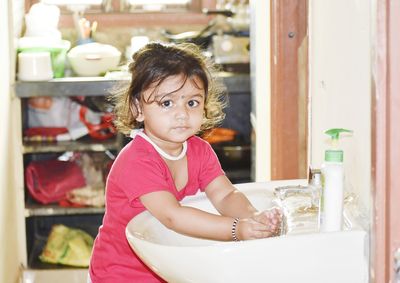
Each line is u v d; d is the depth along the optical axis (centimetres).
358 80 153
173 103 165
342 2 165
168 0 416
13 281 333
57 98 383
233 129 416
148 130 171
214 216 157
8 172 323
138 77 166
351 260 135
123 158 168
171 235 165
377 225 133
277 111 247
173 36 396
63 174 368
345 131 145
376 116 131
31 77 346
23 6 388
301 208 158
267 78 267
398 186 131
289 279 133
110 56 366
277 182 185
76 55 364
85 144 359
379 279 134
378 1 128
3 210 305
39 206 359
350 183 165
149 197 163
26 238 363
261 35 282
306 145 246
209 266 130
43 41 357
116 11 411
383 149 131
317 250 133
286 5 241
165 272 136
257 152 299
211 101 180
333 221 143
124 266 175
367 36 144
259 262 130
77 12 393
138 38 382
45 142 364
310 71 203
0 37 305
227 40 376
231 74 360
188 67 165
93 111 378
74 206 361
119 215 172
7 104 324
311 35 201
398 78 128
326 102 184
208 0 414
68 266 362
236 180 385
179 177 175
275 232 150
